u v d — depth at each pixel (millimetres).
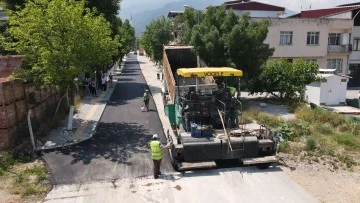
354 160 12852
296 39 33188
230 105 12977
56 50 14492
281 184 10445
